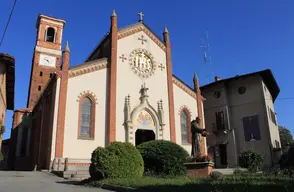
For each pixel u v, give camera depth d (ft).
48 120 95.35
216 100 131.54
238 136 123.03
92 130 88.84
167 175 58.54
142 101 100.42
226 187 39.32
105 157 53.52
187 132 109.50
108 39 105.40
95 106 91.71
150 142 64.90
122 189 42.78
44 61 163.63
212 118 130.62
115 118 92.99
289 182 42.22
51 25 172.35
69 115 86.28
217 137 126.93
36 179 62.54
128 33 106.52
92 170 53.98
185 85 115.14
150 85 105.29
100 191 42.34
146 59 108.06
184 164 62.34
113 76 96.89
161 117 102.89
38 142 111.04
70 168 81.71
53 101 86.94
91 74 94.02
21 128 142.92
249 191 36.50
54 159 79.77
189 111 112.47
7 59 84.17
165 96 107.55
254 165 82.99
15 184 50.14
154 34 113.39
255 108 121.19
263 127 117.08
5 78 92.27
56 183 55.11
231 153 120.88
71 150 83.66
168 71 111.24
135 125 96.68
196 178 55.42
